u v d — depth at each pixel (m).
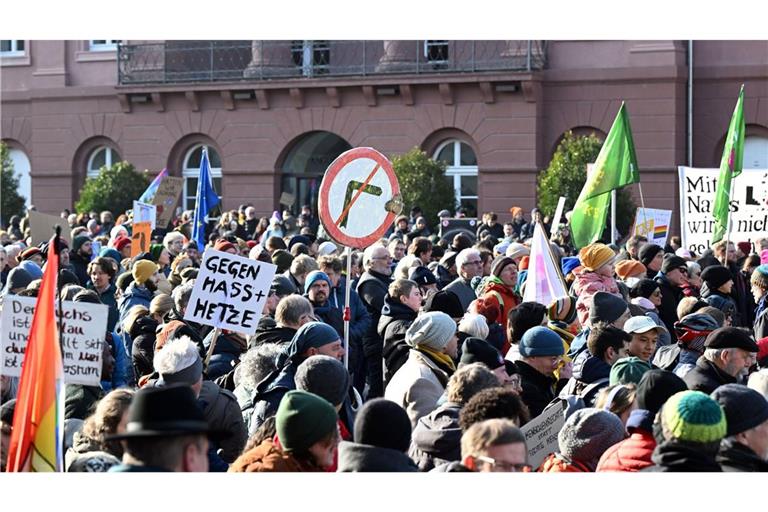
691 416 5.31
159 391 4.78
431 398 7.81
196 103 36.34
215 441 7.60
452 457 6.53
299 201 36.03
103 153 38.06
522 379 8.12
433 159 32.84
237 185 36.06
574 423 6.35
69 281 12.54
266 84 35.25
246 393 8.34
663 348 9.30
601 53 32.66
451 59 33.78
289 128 35.44
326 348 7.84
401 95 34.12
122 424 6.20
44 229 18.81
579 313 10.36
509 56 33.06
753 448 5.68
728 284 12.30
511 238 22.61
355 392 8.58
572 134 32.00
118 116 37.41
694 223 16.92
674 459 5.33
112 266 12.88
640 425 6.02
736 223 16.78
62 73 38.12
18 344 7.02
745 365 7.71
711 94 32.12
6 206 36.66
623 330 8.51
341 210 10.30
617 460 6.02
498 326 10.05
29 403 5.83
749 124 31.97
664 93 31.97
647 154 32.12
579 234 15.69
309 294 11.61
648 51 32.16
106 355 9.03
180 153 36.88
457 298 9.98
